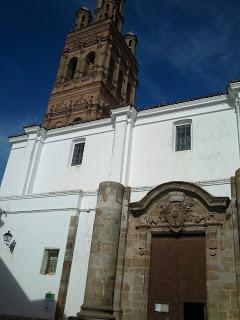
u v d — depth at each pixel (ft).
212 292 47.06
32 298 57.06
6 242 64.18
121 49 159.12
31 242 62.44
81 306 51.19
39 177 74.69
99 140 70.95
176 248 53.06
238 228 48.83
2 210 68.39
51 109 140.97
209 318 45.98
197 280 49.80
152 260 53.83
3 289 60.75
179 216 53.36
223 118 60.23
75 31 159.84
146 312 50.72
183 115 63.98
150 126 66.23
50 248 60.03
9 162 78.84
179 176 59.26
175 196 54.75
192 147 60.54
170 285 51.24
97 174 67.41
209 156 58.44
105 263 52.95
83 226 59.98
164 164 61.52
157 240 54.85
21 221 65.51
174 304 49.93
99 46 147.54
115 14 170.60
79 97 137.59
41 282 57.62
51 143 77.71
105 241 54.34
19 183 73.51
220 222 50.47
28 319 53.47
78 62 149.69
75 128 75.41
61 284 55.67
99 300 50.52
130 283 53.06
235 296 45.70
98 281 51.70
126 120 67.31
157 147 63.57
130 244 55.62
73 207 61.41
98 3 175.11
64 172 71.87
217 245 49.34
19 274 60.44
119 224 56.85
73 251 58.49
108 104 138.51
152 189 56.34
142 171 62.75
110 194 57.72
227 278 47.03
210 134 60.08
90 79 139.44
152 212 55.98
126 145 65.16
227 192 52.44
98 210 57.26
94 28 154.92
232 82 58.54
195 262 50.93
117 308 51.44
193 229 52.03
